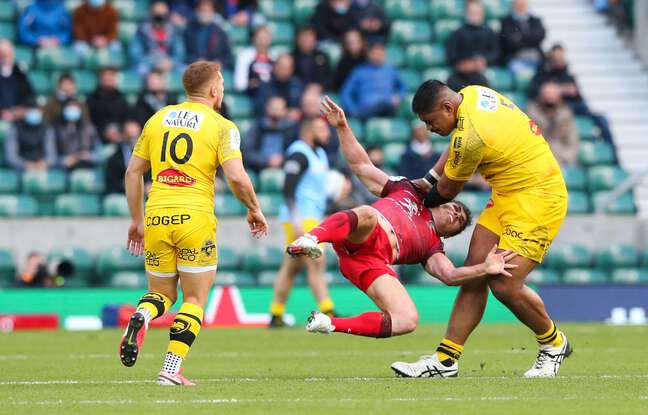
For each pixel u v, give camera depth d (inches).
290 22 3287.4
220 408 928.9
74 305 2327.8
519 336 2005.4
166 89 2874.0
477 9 3070.9
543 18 3511.3
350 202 2282.2
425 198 1229.1
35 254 2346.2
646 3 3398.1
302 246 1110.4
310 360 1513.3
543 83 2977.4
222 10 3186.5
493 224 1187.9
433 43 3255.4
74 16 2989.7
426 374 1212.5
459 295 1214.9
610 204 2810.0
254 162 2652.6
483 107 1165.1
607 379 1188.5
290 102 2827.3
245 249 2564.0
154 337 2007.9
